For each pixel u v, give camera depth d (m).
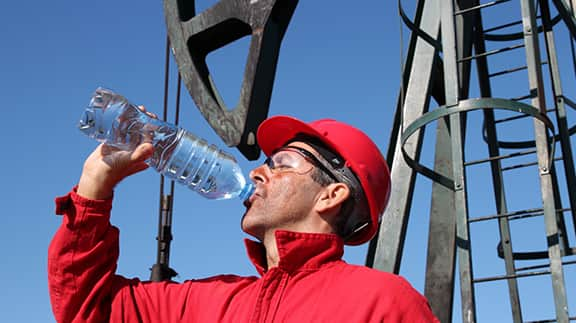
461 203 2.79
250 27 2.74
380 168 1.84
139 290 1.74
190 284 1.76
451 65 2.92
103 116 1.87
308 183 1.72
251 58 2.65
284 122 1.83
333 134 1.82
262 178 1.74
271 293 1.60
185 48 2.85
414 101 3.21
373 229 1.81
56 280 1.67
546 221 2.67
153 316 1.71
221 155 2.04
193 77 2.81
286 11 2.71
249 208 1.75
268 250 1.71
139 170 1.73
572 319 2.77
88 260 1.68
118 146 1.78
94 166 1.70
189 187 2.04
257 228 1.71
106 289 1.70
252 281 1.71
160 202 2.06
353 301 1.54
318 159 1.75
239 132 2.63
